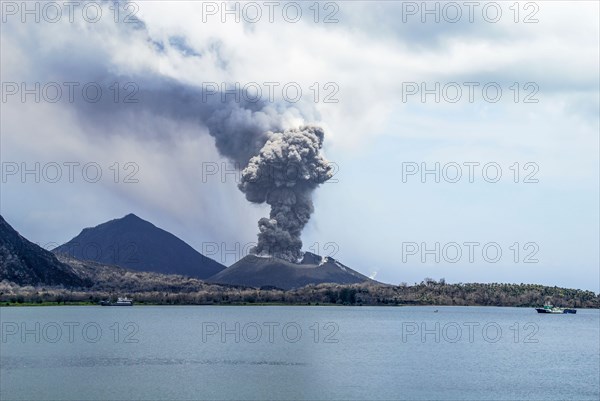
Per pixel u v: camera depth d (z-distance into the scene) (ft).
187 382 506.48
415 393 475.72
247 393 467.93
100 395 457.68
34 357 645.10
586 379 548.72
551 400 462.19
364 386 498.28
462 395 472.44
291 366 596.70
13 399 444.96
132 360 629.51
